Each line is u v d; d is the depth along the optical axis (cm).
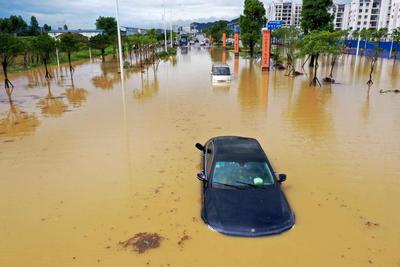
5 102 1952
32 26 9612
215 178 718
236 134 1283
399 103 1798
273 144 1166
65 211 743
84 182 882
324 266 563
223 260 575
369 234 650
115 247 615
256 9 4756
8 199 802
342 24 11462
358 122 1436
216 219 644
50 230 673
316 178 896
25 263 580
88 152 1102
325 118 1509
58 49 3541
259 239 623
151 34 5709
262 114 1597
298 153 1080
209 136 1259
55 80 2889
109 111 1684
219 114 1602
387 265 566
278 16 13212
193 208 743
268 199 673
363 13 10425
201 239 630
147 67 3769
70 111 1700
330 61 4344
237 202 665
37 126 1424
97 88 2420
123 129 1360
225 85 2484
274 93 2145
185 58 5222
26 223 700
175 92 2208
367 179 889
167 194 810
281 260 576
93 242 632
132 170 952
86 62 4650
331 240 630
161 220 698
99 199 792
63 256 595
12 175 935
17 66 3884
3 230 677
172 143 1181
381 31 4209
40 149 1139
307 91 2209
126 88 2392
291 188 841
